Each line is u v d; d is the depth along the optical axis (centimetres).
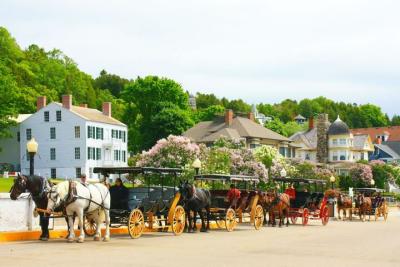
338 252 2003
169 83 11144
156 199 2664
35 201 2255
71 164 9062
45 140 9231
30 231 2400
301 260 1739
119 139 9825
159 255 1811
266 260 1725
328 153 12269
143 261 1652
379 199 5016
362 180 9969
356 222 4534
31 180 2223
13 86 9125
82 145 9006
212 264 1609
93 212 2295
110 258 1708
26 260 1627
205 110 14300
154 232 2867
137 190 2689
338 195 4947
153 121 10594
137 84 11206
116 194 2548
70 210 2198
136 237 2462
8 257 1697
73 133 9069
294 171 7525
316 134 13025
